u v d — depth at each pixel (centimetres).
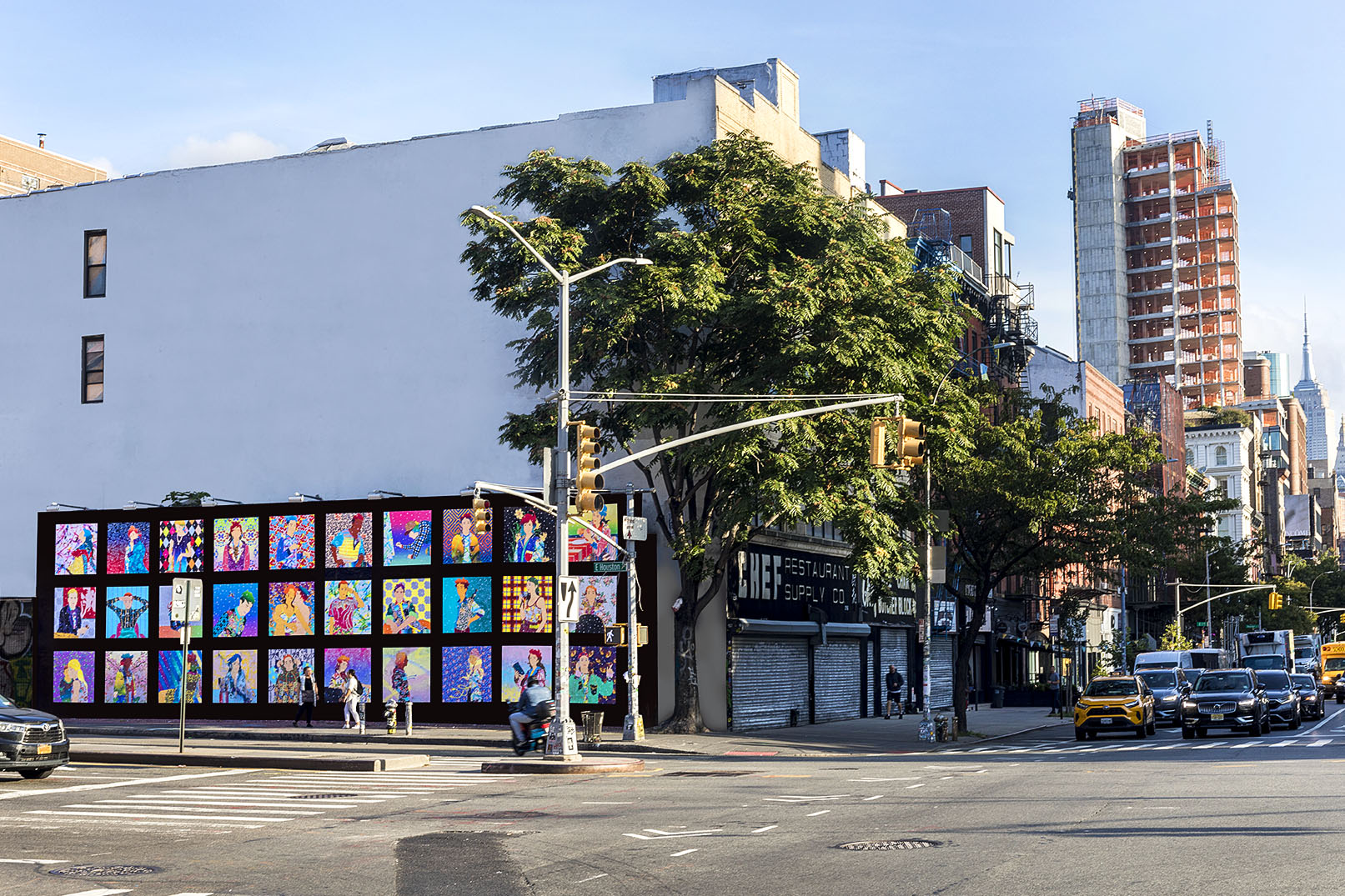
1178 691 5159
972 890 1174
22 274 5462
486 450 4703
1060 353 8681
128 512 4856
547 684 4281
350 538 4578
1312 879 1192
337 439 4922
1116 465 4478
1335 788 2125
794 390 3484
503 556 4388
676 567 4219
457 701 4388
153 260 5281
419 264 4888
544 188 3838
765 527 3725
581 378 3866
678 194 3834
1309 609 13250
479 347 4766
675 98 5181
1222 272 19375
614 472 4328
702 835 1625
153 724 4441
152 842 1619
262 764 2827
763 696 4450
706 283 3450
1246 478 16425
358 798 2150
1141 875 1234
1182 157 19538
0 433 5403
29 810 1984
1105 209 19562
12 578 5300
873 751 3581
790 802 2041
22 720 2403
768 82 5022
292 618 4619
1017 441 4406
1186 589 10681
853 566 3594
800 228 3634
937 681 6316
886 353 3516
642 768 2778
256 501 5003
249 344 5097
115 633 4822
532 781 2498
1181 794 2044
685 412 3594
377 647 4497
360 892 1249
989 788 2236
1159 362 19362
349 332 4959
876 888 1200
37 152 10794
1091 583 8725
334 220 5028
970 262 7406
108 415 5269
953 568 4672
